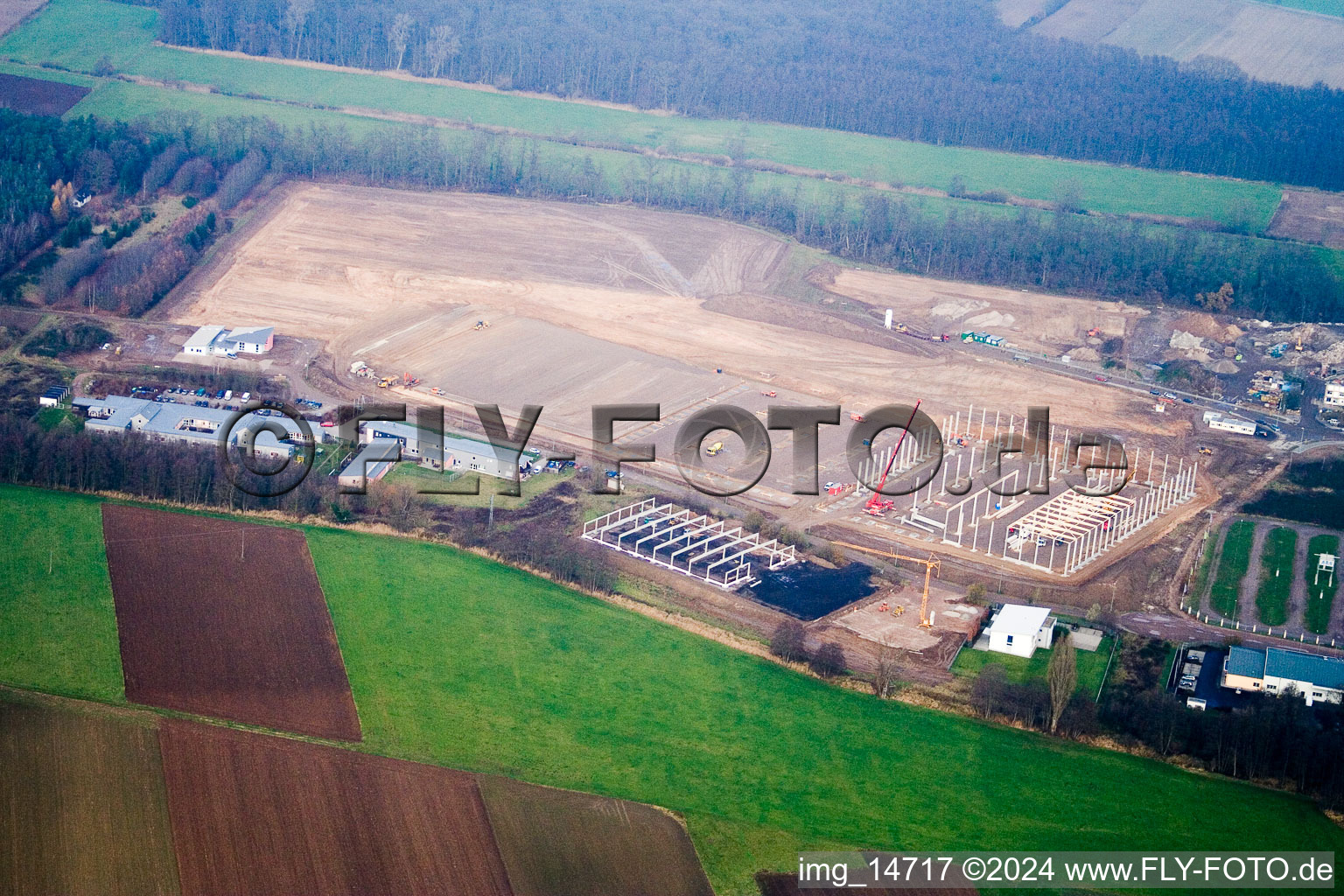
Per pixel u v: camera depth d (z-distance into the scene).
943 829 164.25
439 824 158.88
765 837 160.88
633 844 158.12
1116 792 172.38
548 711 182.50
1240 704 192.62
